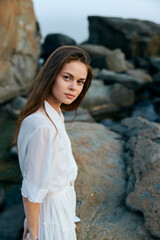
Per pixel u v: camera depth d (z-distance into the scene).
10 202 3.05
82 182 2.38
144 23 10.97
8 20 6.52
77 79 1.26
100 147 2.90
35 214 1.24
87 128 3.36
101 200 2.27
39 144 1.17
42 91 1.26
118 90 7.41
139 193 2.12
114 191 2.37
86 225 2.01
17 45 7.03
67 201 1.44
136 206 2.06
